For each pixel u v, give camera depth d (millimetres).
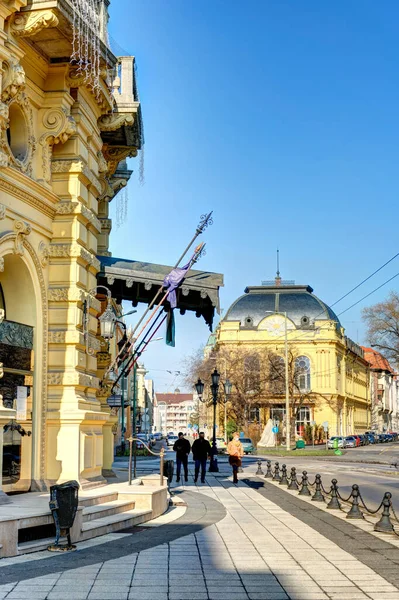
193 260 16719
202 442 23938
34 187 13742
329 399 87688
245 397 75438
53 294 14523
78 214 14742
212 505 16531
